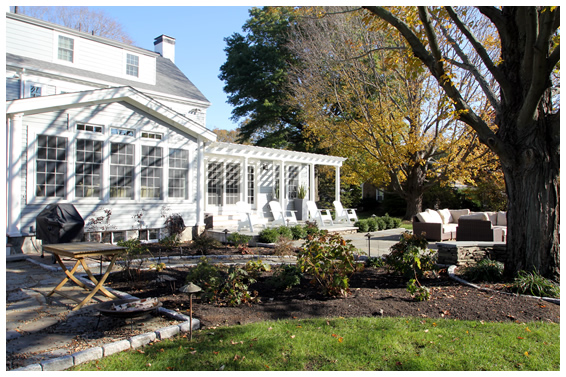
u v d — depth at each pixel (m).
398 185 19.16
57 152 9.65
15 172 8.87
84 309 4.93
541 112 5.95
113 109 10.65
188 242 11.55
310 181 18.45
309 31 20.47
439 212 14.41
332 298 5.28
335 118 21.89
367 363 3.30
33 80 12.45
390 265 6.85
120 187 10.83
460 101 6.27
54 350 3.58
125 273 6.49
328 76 19.31
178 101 16.47
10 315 4.66
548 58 5.31
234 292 5.03
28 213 9.16
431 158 19.81
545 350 3.56
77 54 13.83
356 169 21.39
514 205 6.15
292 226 13.07
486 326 4.16
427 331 4.00
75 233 8.36
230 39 27.45
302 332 3.97
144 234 11.35
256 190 16.44
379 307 4.89
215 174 15.19
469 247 7.68
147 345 3.77
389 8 7.82
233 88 25.98
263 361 3.33
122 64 15.13
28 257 8.57
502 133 6.20
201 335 3.95
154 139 11.57
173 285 6.07
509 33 6.23
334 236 5.57
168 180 11.90
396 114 16.98
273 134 26.78
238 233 11.16
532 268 5.88
